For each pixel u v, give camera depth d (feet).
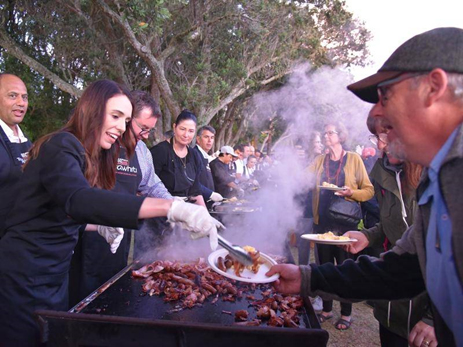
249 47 36.42
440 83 2.49
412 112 2.67
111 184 5.92
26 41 30.63
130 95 5.41
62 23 28.53
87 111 4.87
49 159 4.45
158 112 8.38
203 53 33.32
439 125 2.62
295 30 39.06
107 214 3.74
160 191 9.03
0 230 6.45
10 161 7.66
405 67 2.62
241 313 5.04
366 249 10.96
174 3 26.50
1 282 4.81
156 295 5.70
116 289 5.87
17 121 8.32
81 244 7.39
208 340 3.90
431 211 2.87
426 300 5.13
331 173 11.30
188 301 5.37
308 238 7.36
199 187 11.44
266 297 5.80
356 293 4.14
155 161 10.45
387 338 6.17
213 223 3.85
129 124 6.95
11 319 4.79
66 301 5.50
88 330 3.97
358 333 10.35
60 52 29.30
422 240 3.15
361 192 10.43
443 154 2.61
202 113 33.40
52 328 4.00
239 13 30.78
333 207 10.55
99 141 5.00
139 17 21.52
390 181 5.95
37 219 4.81
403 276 3.96
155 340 3.94
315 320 4.61
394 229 6.02
